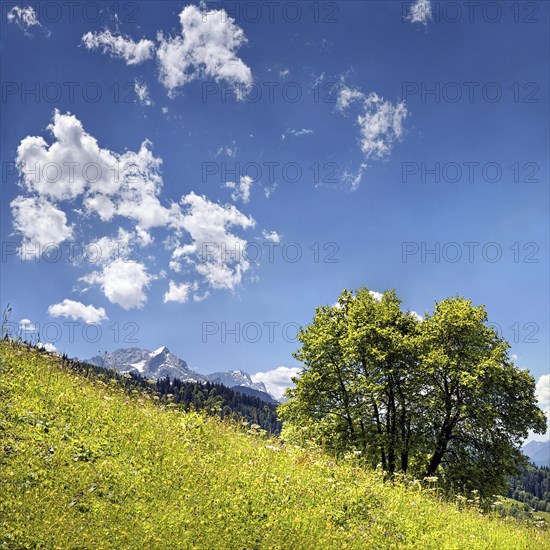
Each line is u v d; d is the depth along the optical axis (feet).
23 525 23.91
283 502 35.40
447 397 102.94
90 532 24.99
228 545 27.58
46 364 49.83
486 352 101.81
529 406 99.55
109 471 32.04
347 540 32.71
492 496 87.35
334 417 109.50
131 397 50.98
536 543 44.62
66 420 38.19
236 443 47.55
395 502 44.27
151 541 25.55
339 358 110.11
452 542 38.34
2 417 34.71
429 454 105.81
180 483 33.45
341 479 44.70
